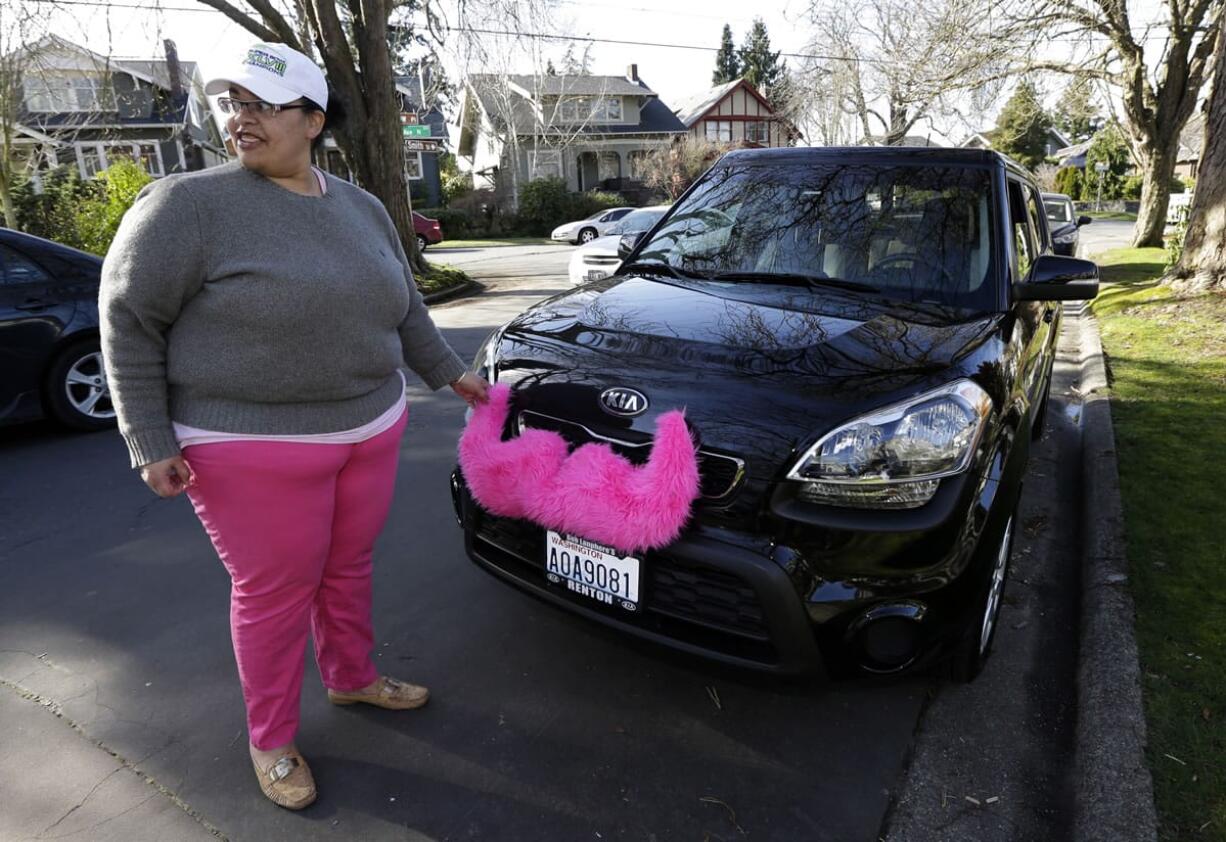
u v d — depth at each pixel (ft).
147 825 6.67
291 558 6.46
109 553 11.62
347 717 8.06
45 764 7.38
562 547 7.62
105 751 7.55
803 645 6.72
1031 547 11.92
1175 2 48.73
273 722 6.97
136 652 9.18
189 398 5.94
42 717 8.03
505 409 8.09
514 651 9.20
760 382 7.11
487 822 6.75
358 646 7.85
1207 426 15.75
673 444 6.77
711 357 7.54
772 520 6.69
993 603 8.41
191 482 6.14
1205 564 10.37
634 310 8.88
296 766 7.06
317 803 6.94
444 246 90.17
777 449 6.70
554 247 85.25
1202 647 8.63
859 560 6.64
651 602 7.29
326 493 6.55
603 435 7.42
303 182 6.20
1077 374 22.52
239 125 5.69
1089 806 6.72
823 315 8.55
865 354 7.54
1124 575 10.05
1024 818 6.90
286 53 5.76
